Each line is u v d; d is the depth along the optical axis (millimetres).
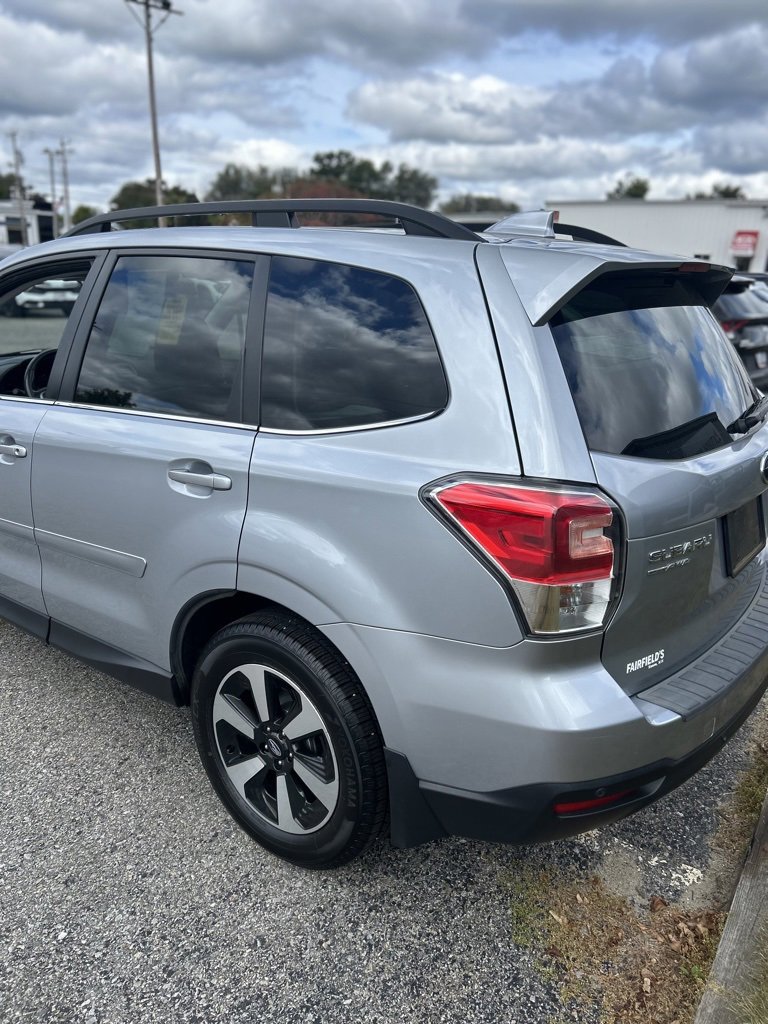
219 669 2283
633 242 39281
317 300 2135
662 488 1824
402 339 1961
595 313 1952
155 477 2342
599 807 1821
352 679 2027
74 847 2424
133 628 2561
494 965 2049
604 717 1736
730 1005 1822
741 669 2092
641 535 1767
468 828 1923
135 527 2428
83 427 2578
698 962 2049
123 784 2719
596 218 40062
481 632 1771
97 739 2967
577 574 1694
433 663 1844
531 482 1714
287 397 2137
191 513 2254
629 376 1926
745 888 2164
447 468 1809
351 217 2703
